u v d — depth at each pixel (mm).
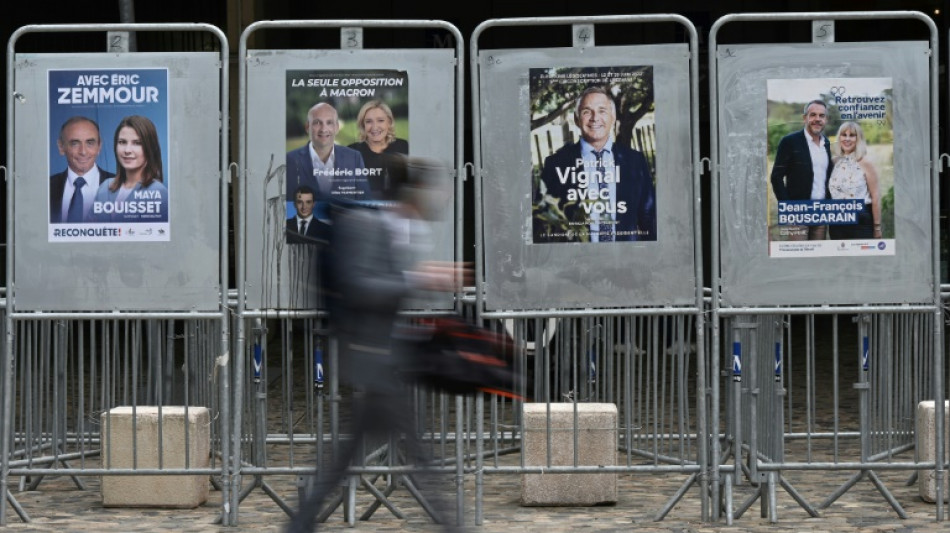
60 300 7133
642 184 7102
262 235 7074
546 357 8148
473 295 7992
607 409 7695
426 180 5824
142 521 7355
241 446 7547
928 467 7242
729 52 7098
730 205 7133
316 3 21641
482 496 7582
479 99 7070
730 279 7148
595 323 8250
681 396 7570
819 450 9805
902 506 7637
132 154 7105
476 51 7043
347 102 7059
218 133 7121
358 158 7059
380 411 5703
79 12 18766
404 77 7066
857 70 7117
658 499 7918
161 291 7133
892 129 7129
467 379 5953
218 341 8297
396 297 5688
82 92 7105
